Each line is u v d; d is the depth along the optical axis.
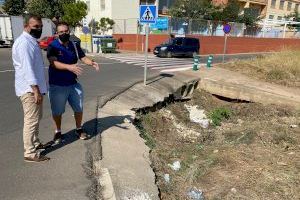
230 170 6.33
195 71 17.75
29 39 4.57
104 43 29.83
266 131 8.88
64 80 5.50
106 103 9.33
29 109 4.83
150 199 4.69
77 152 5.70
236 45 38.75
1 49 29.58
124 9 38.41
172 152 7.49
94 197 4.43
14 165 5.11
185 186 5.70
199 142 8.91
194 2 39.22
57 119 5.85
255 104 13.14
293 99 12.76
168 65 20.45
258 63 19.16
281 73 16.75
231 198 5.32
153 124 9.70
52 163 5.25
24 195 4.35
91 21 38.81
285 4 61.66
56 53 5.33
